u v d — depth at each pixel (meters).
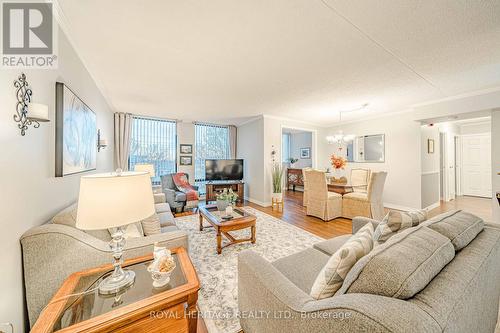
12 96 1.06
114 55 2.12
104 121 3.45
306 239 2.89
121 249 1.09
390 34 1.79
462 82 2.89
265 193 5.02
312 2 1.42
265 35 1.80
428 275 0.69
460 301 0.64
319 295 0.92
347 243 1.05
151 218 1.89
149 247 1.41
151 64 2.33
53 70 1.50
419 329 0.50
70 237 1.18
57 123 1.52
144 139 5.14
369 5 1.45
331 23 1.65
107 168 3.79
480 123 5.80
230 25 1.66
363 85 3.00
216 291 1.74
